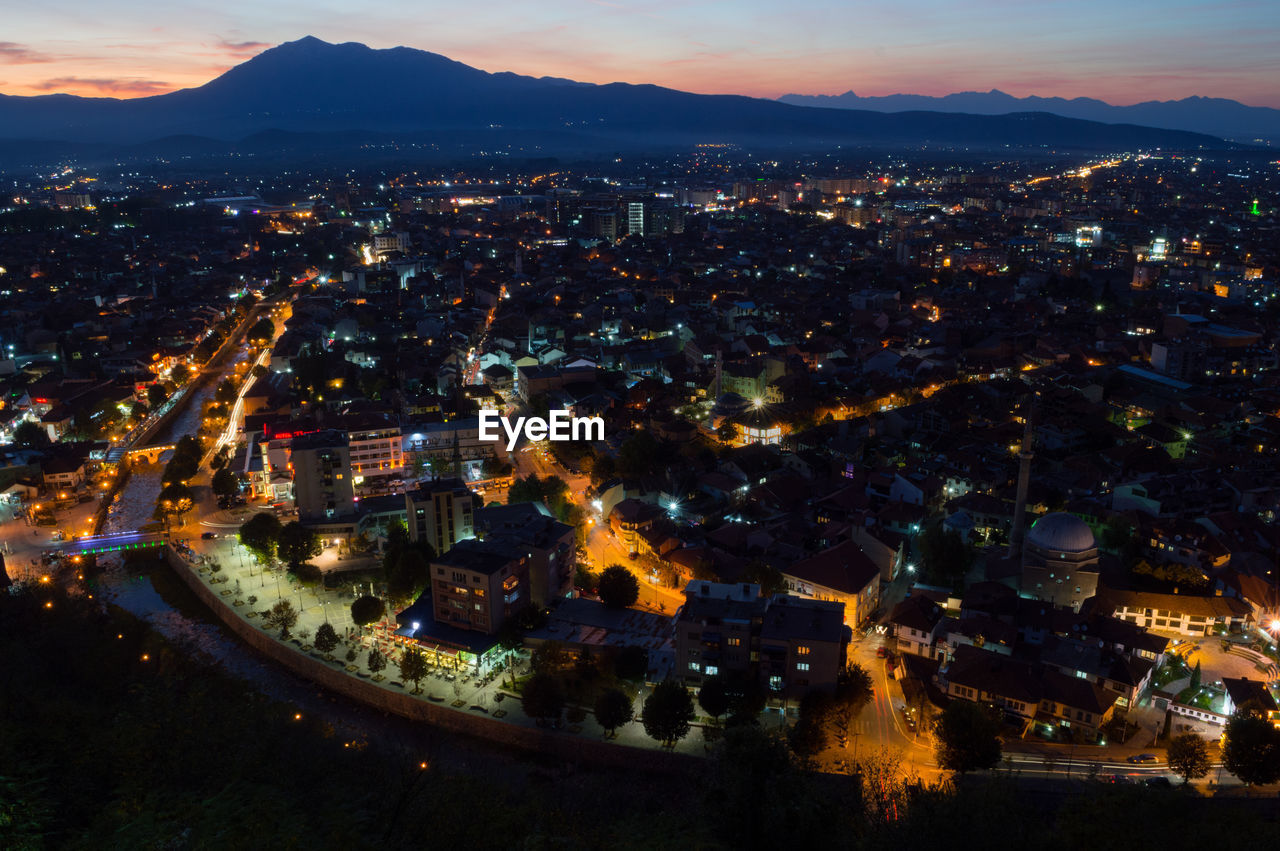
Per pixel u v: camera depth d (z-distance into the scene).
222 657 197.75
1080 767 146.75
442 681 180.62
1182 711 160.75
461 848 109.88
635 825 112.94
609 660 177.38
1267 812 136.25
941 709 161.25
